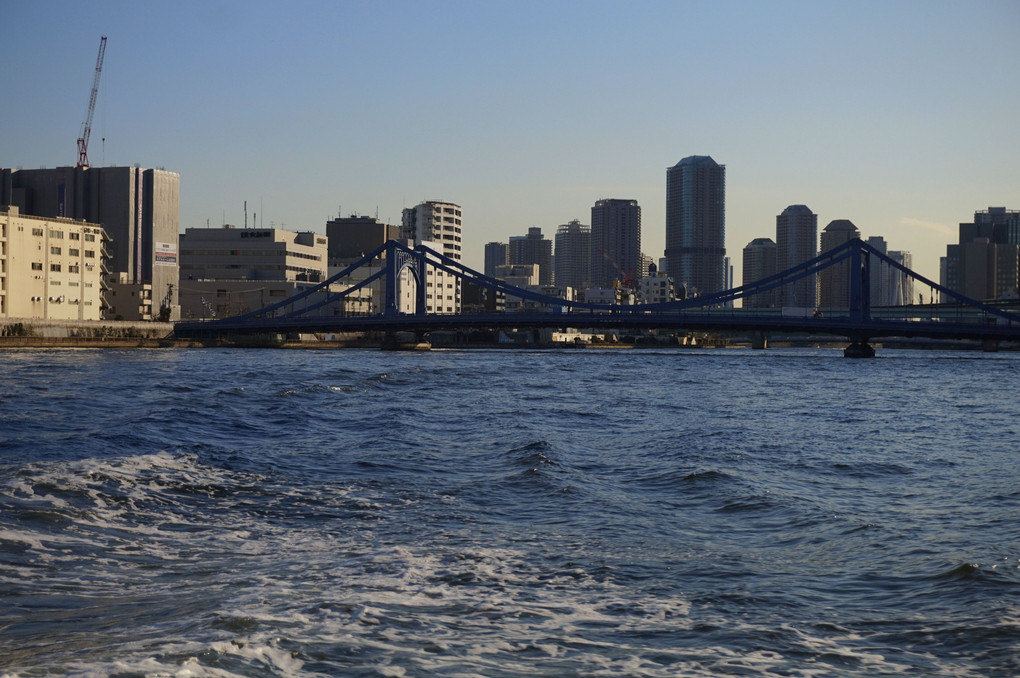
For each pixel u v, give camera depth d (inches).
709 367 6850.4
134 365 5718.5
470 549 1102.4
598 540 1163.9
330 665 716.7
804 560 1076.5
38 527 1134.4
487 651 761.6
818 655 771.4
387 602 878.4
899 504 1443.2
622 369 6299.2
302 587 925.2
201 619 807.1
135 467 1558.8
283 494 1428.4
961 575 998.4
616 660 751.1
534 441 2014.0
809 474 1738.4
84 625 799.1
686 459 1856.5
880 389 4586.6
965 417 3065.9
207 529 1184.2
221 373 4921.3
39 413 2576.3
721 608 890.7
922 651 782.5
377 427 2370.8
